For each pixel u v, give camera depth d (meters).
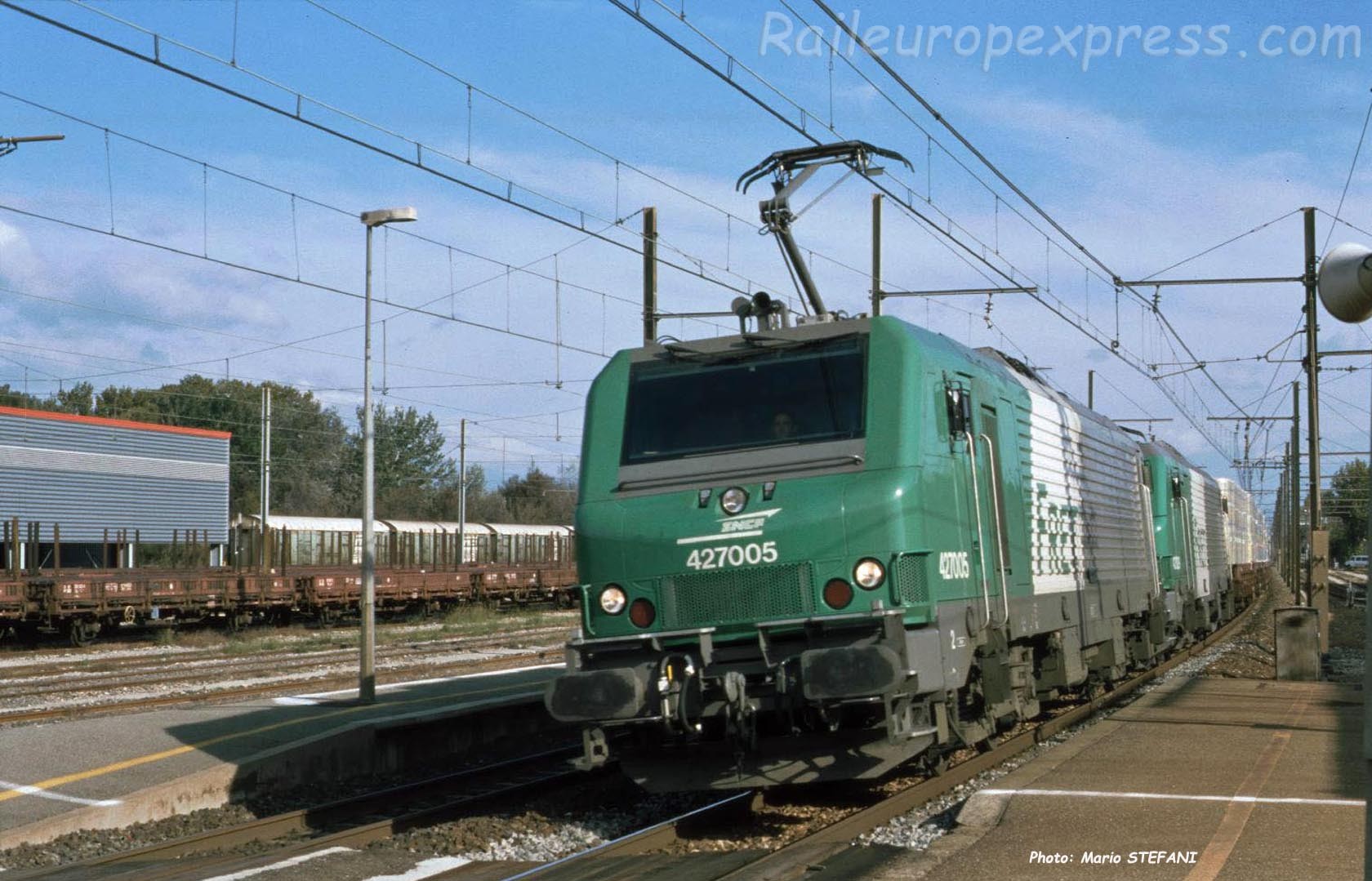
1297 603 39.44
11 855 10.15
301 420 88.88
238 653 29.34
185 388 84.00
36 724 15.66
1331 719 14.81
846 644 9.82
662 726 10.05
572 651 10.50
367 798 12.13
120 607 33.88
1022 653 13.57
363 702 16.98
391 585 43.47
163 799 11.68
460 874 9.17
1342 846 7.99
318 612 41.19
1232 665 23.66
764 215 12.94
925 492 10.31
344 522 52.47
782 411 10.73
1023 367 15.74
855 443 10.36
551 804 12.01
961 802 10.28
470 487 98.31
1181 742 12.81
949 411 11.09
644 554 10.45
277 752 13.08
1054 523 14.91
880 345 10.72
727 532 10.25
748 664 10.13
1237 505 44.47
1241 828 8.56
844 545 10.00
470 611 45.69
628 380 11.38
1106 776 10.77
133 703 18.66
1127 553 19.89
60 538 43.31
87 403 78.50
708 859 9.32
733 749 10.41
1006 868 7.77
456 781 13.35
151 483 47.16
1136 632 21.19
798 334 11.05
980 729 11.98
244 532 49.94
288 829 11.20
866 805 11.08
